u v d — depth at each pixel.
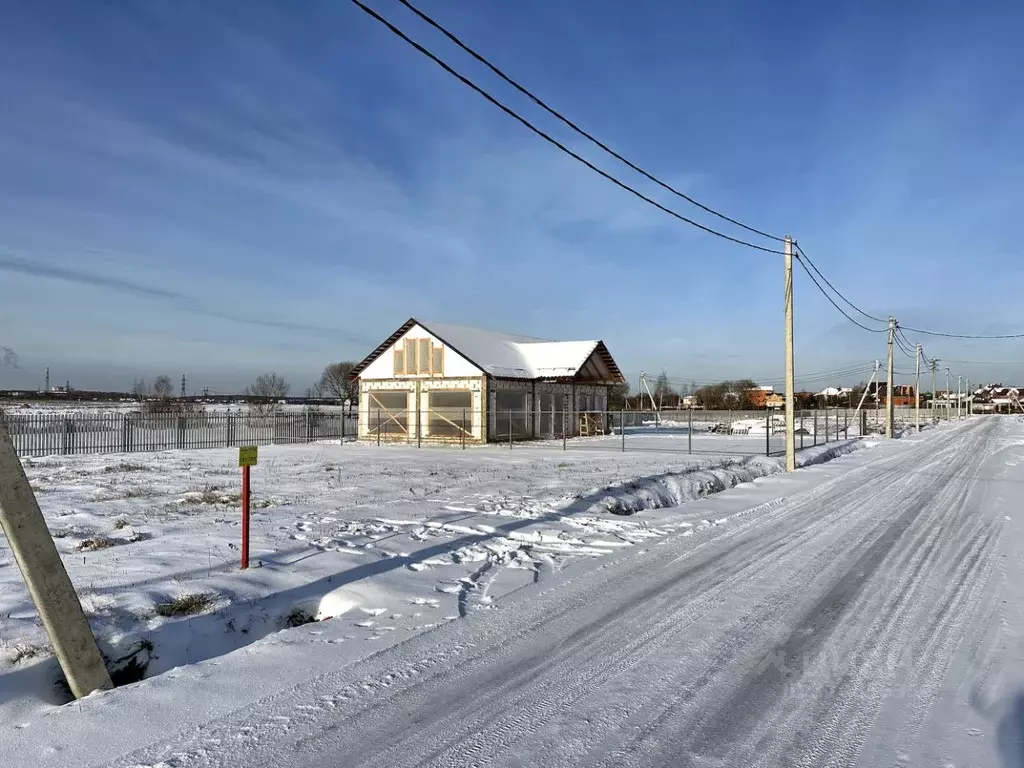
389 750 4.01
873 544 9.84
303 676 5.07
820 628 6.18
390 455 25.92
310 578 7.70
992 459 25.53
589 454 26.17
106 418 30.00
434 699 4.70
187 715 4.45
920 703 4.65
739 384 111.81
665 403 103.38
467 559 8.73
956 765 3.84
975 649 5.65
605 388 43.47
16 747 4.06
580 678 5.06
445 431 33.88
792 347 21.16
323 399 100.25
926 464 23.45
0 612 6.41
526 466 20.88
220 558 8.41
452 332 35.94
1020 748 4.03
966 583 7.72
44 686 5.13
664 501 14.59
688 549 9.44
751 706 4.61
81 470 19.39
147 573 7.65
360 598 6.95
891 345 41.62
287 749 4.02
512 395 35.03
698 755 3.96
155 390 77.38
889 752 3.99
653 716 4.46
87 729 4.28
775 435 42.53
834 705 4.62
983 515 12.49
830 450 28.62
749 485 17.36
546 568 8.36
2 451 4.79
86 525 10.66
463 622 6.30
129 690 4.85
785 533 10.67
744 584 7.66
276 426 37.09
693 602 6.95
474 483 16.23
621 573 8.11
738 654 5.55
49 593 4.88
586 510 12.30
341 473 18.78
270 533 9.98
